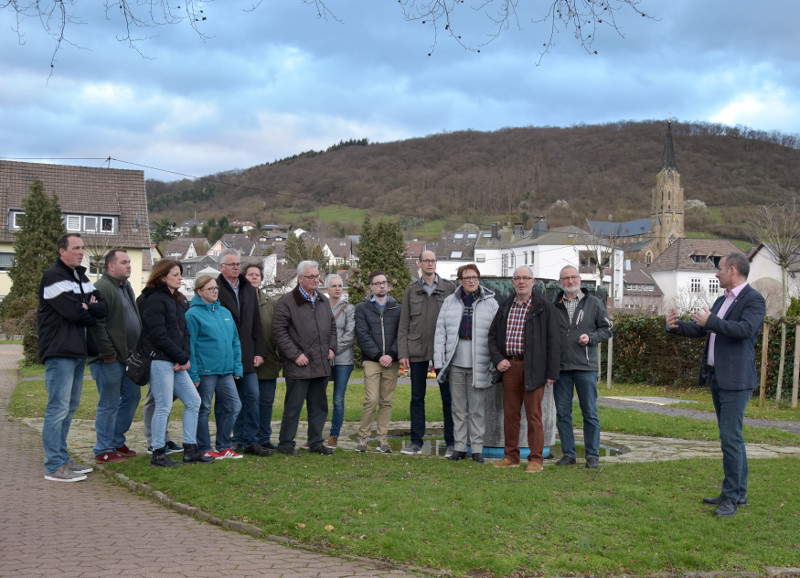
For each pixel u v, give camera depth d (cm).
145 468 729
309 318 831
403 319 876
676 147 10762
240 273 837
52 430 705
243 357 819
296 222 12656
